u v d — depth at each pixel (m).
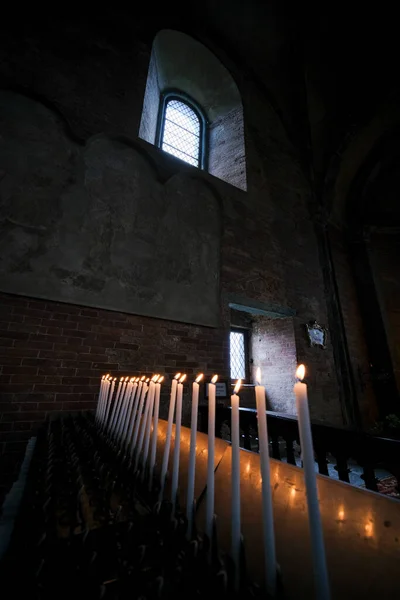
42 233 3.03
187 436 1.61
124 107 4.12
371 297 7.10
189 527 0.77
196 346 3.84
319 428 2.16
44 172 3.20
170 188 4.26
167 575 0.63
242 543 0.63
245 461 1.11
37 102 3.38
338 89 6.87
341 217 7.79
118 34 4.48
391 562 0.57
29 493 0.96
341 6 6.02
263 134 6.38
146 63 4.67
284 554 0.71
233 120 6.20
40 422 2.58
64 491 0.98
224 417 3.46
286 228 5.98
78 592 0.56
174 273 3.92
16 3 3.61
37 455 1.47
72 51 3.89
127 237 3.62
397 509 0.67
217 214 4.77
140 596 0.56
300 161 7.11
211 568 0.62
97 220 3.43
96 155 3.66
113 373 3.08
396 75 6.36
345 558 0.64
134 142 4.05
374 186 7.82
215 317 4.15
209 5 5.80
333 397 5.41
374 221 7.75
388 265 7.62
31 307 2.81
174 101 6.13
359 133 7.04
